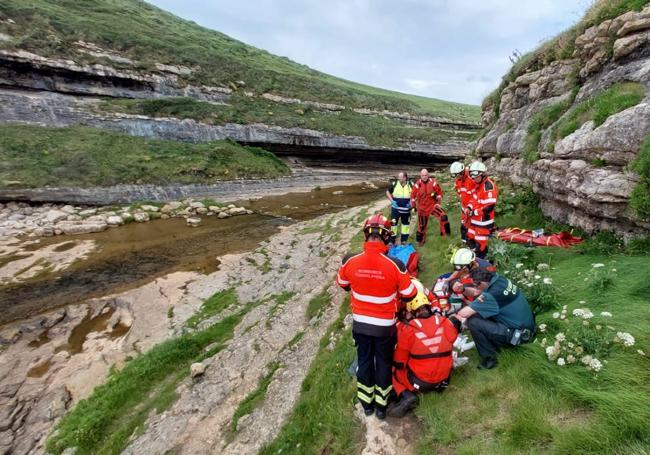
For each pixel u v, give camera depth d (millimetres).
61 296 10820
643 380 2691
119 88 29531
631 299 3576
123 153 23250
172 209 20578
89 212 18469
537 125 8273
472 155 15531
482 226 5703
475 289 3668
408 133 43156
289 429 4273
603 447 2322
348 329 5840
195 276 12070
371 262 3105
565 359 3148
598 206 5066
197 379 6473
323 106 44656
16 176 18219
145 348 8211
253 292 10305
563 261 5094
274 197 26438
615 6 6492
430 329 3379
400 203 8000
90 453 5586
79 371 7586
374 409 3561
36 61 24594
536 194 7527
